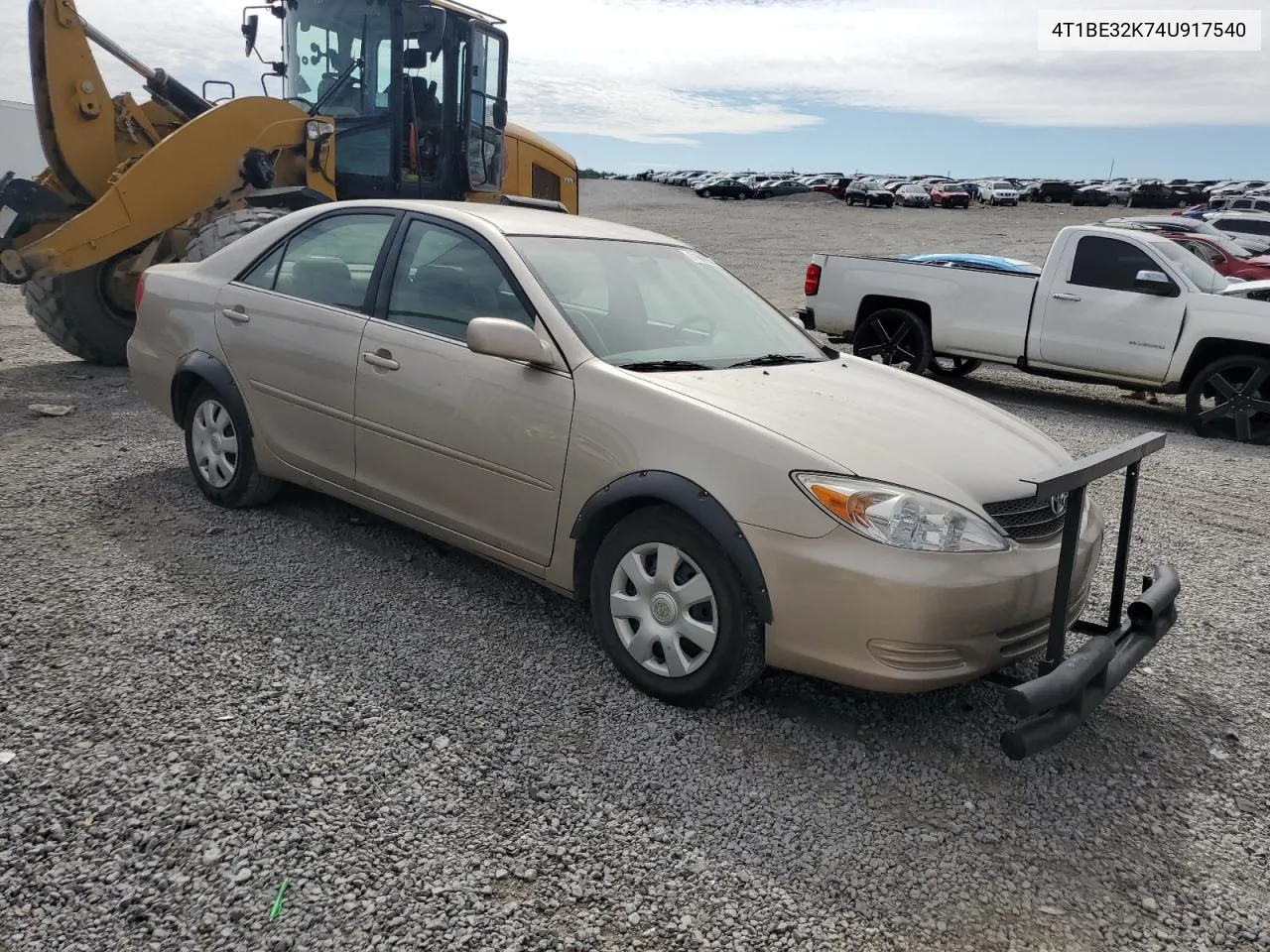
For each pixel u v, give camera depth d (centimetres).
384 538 484
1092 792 316
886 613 302
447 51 934
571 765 308
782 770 314
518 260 395
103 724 309
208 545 461
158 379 521
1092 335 974
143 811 269
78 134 838
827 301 1140
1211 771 334
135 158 882
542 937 237
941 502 313
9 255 763
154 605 394
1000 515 328
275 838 263
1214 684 397
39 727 304
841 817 293
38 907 235
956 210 5172
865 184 5194
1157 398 1116
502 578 448
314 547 468
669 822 284
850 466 316
